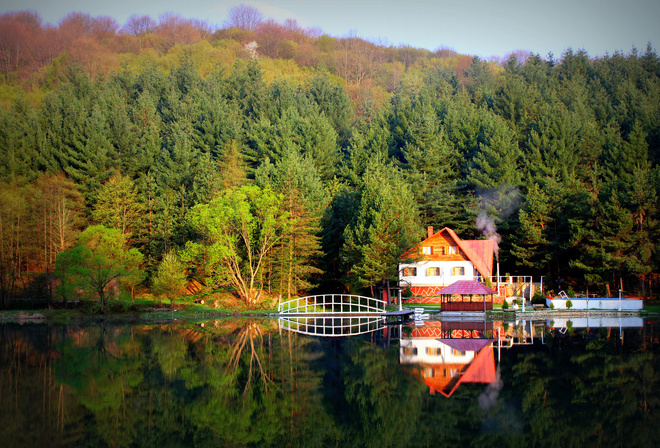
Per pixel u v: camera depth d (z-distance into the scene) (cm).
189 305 6284
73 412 2158
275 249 6425
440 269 6272
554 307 5453
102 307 5775
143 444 1817
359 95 14462
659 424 1916
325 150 8288
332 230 6850
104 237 5734
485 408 2145
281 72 17125
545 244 6391
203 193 6856
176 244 6969
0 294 6359
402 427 1962
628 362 2859
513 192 6775
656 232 5544
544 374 2633
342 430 1952
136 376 2750
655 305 5638
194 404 2269
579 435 1823
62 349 3566
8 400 2322
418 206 6731
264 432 1941
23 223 6900
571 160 7081
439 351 3297
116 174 7662
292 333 4281
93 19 18125
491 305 5350
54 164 7794
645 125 7425
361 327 4634
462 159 7719
